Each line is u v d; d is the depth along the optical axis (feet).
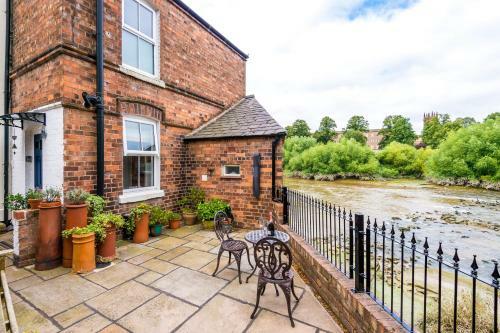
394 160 108.17
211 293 9.90
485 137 69.87
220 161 21.29
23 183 17.40
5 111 18.03
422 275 15.08
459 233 25.36
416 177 102.73
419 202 44.70
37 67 14.97
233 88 29.96
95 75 14.78
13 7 17.61
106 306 8.86
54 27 13.51
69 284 10.46
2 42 17.95
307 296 9.91
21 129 17.25
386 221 30.50
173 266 12.55
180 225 20.24
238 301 9.34
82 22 14.12
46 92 14.20
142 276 11.35
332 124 159.84
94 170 14.78
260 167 19.81
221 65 27.63
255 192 19.48
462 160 71.92
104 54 15.28
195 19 23.40
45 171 14.12
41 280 10.79
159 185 19.62
